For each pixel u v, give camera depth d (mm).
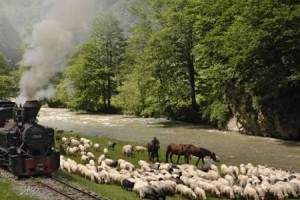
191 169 26828
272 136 44438
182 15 57500
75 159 31094
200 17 53375
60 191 20406
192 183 23172
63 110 83688
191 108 60031
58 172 24906
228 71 48531
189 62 60125
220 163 31656
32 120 23781
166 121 60656
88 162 29875
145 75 63125
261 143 40875
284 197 22266
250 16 42219
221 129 51000
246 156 34594
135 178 23438
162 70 61125
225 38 44625
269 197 21906
